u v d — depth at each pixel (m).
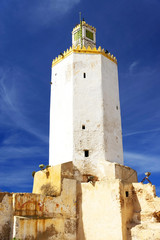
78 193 22.50
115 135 27.05
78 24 33.12
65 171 22.64
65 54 28.97
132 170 26.05
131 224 20.50
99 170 24.22
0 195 19.30
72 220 21.48
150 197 21.23
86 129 25.56
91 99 26.64
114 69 30.02
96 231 20.53
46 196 20.72
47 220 19.94
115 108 28.22
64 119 26.62
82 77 27.34
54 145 26.78
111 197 20.66
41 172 24.23
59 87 28.50
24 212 19.31
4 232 18.62
